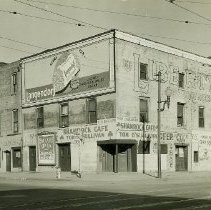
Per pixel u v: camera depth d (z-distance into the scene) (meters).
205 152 35.28
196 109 34.88
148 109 30.28
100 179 24.36
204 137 35.34
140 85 29.78
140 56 30.02
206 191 17.00
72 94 31.25
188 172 31.83
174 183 22.06
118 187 19.69
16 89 36.88
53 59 33.12
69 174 28.61
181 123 33.38
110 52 28.55
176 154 32.59
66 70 31.83
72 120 31.17
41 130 33.84
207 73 36.47
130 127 28.81
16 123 36.78
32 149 34.97
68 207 12.26
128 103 28.81
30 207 12.41
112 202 13.38
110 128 28.20
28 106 35.25
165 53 32.19
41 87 34.06
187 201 13.48
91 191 17.61
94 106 29.67
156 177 25.70
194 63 35.06
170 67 32.56
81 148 30.25
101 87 29.06
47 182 23.66
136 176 26.14
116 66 28.17
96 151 29.06
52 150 32.69
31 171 34.47
